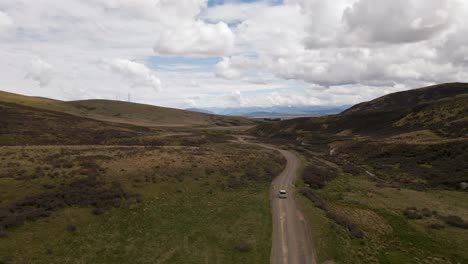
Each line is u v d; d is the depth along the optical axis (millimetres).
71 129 103438
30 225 26812
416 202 48781
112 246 26406
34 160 45531
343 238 32906
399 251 31250
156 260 25125
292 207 42000
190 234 30594
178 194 41688
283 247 29547
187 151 72000
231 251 27922
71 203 32281
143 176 44938
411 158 78625
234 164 62844
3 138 75375
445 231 36875
